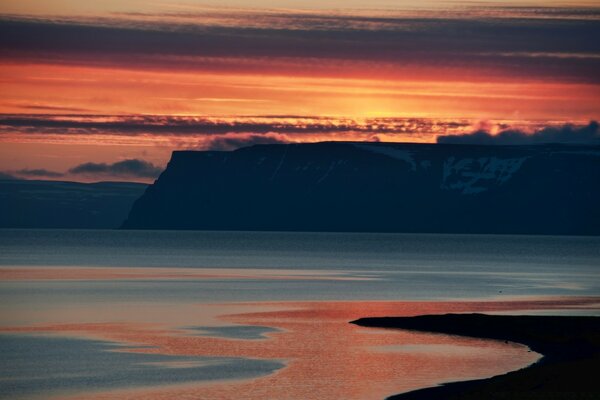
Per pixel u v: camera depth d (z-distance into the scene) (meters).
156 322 115.81
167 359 84.38
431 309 134.50
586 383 64.19
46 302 143.38
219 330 106.56
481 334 101.06
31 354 88.44
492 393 61.31
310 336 100.50
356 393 67.00
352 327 108.62
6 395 69.12
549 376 67.12
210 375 75.38
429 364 80.75
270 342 95.75
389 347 91.75
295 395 66.69
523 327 103.81
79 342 96.88
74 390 70.50
